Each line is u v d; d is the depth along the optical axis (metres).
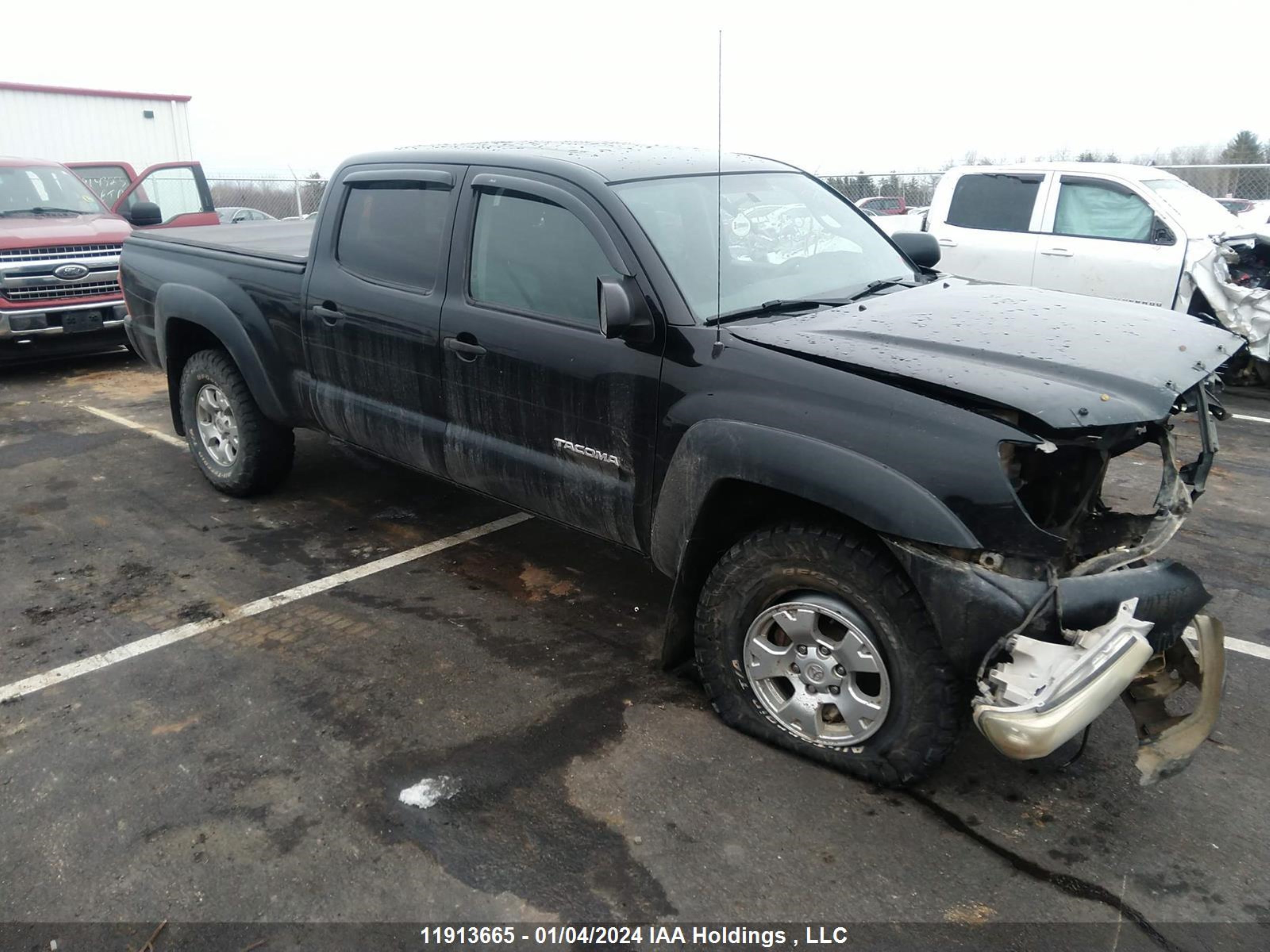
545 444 3.56
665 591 4.25
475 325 3.66
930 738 2.67
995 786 2.87
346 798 2.86
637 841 2.66
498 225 3.66
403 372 4.04
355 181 4.29
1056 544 2.41
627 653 3.70
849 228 4.07
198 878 2.55
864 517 2.55
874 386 2.63
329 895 2.49
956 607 2.46
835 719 2.92
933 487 2.49
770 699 3.01
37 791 2.91
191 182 12.20
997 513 2.43
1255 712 3.27
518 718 3.25
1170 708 3.28
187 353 5.43
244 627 3.91
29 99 15.12
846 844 2.64
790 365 2.80
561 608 4.08
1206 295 7.36
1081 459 2.74
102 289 8.69
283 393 4.74
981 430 2.46
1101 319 3.10
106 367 9.16
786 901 2.45
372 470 5.85
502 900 2.47
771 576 2.88
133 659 3.67
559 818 2.76
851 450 2.62
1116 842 2.64
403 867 2.58
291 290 4.52
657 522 3.16
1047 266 8.10
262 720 3.26
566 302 3.43
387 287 4.06
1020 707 2.37
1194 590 2.59
